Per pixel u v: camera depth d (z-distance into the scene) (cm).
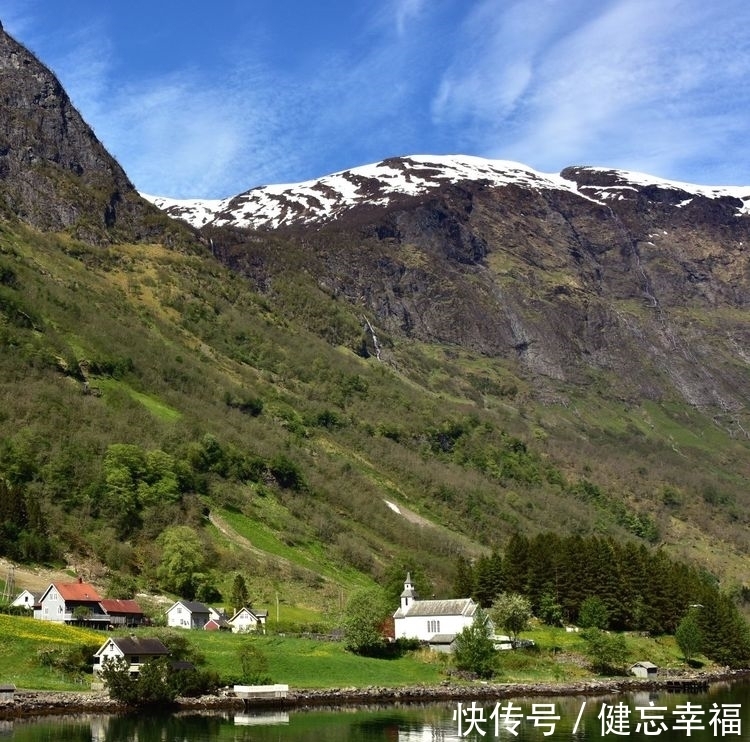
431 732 11862
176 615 18088
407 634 18662
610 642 18088
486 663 16425
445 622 18350
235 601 19950
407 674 15912
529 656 17762
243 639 16650
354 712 13225
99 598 17188
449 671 16375
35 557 19675
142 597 19500
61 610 16575
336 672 15400
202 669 14150
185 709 12850
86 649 13888
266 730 11606
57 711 12206
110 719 11950
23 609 16550
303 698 13800
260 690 13675
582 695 15812
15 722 11488
